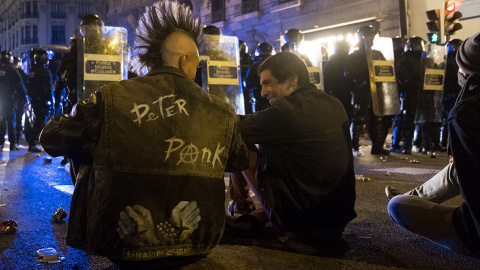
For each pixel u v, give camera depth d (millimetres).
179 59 2086
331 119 2482
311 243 2641
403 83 8078
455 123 1937
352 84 7793
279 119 2412
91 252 1922
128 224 1865
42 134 1936
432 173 5859
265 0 23844
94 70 4875
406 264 2400
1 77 8766
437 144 8570
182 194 1958
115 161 1865
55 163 7125
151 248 1902
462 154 1939
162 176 1913
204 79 5504
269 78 2588
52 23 55281
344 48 7898
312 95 2541
